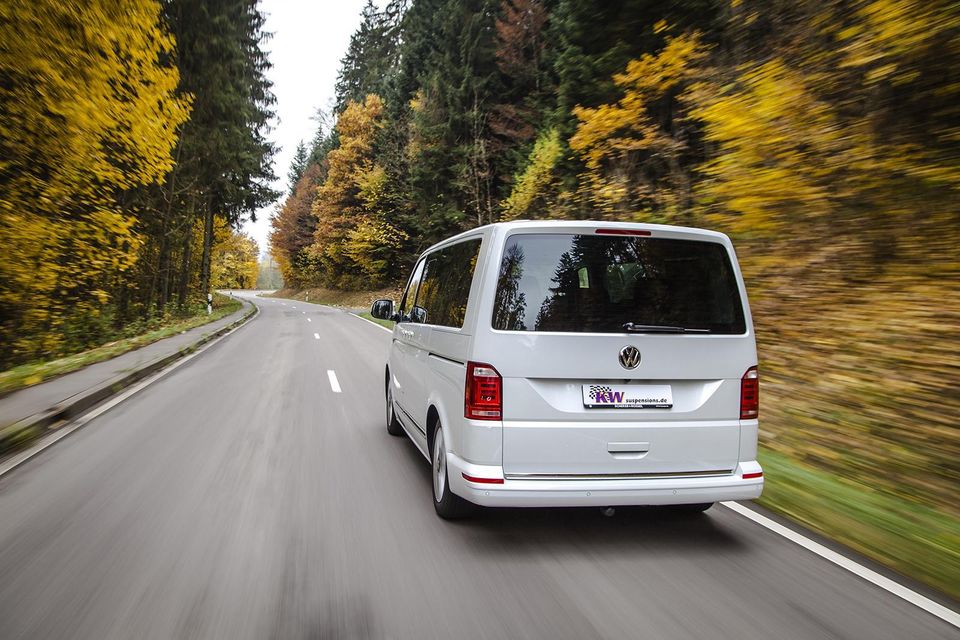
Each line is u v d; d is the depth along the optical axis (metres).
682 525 3.88
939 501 4.23
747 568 3.24
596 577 3.12
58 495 4.32
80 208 12.80
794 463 5.08
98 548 3.41
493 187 26.72
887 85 6.63
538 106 23.80
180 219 27.00
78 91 10.90
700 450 3.55
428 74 32.50
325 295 55.91
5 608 2.74
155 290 23.56
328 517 3.92
